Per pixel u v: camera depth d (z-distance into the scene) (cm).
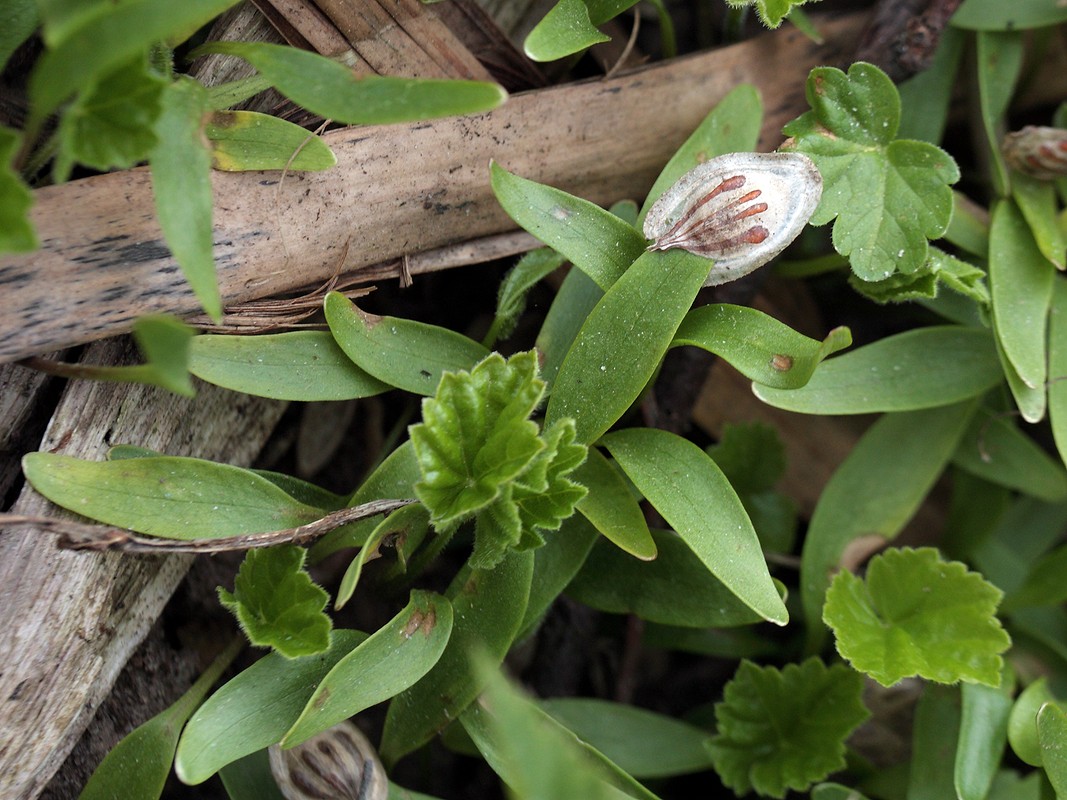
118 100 12
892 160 14
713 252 13
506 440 12
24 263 12
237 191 13
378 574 14
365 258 13
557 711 14
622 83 14
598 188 14
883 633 14
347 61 13
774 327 13
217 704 12
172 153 12
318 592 13
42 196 12
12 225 11
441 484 12
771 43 14
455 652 13
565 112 14
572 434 12
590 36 13
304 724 12
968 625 14
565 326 13
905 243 14
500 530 12
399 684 12
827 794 14
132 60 12
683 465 13
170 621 14
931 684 14
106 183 12
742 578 13
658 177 14
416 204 13
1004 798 14
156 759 13
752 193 13
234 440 14
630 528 13
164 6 11
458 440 12
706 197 13
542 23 13
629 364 13
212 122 13
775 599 13
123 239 12
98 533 12
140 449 13
